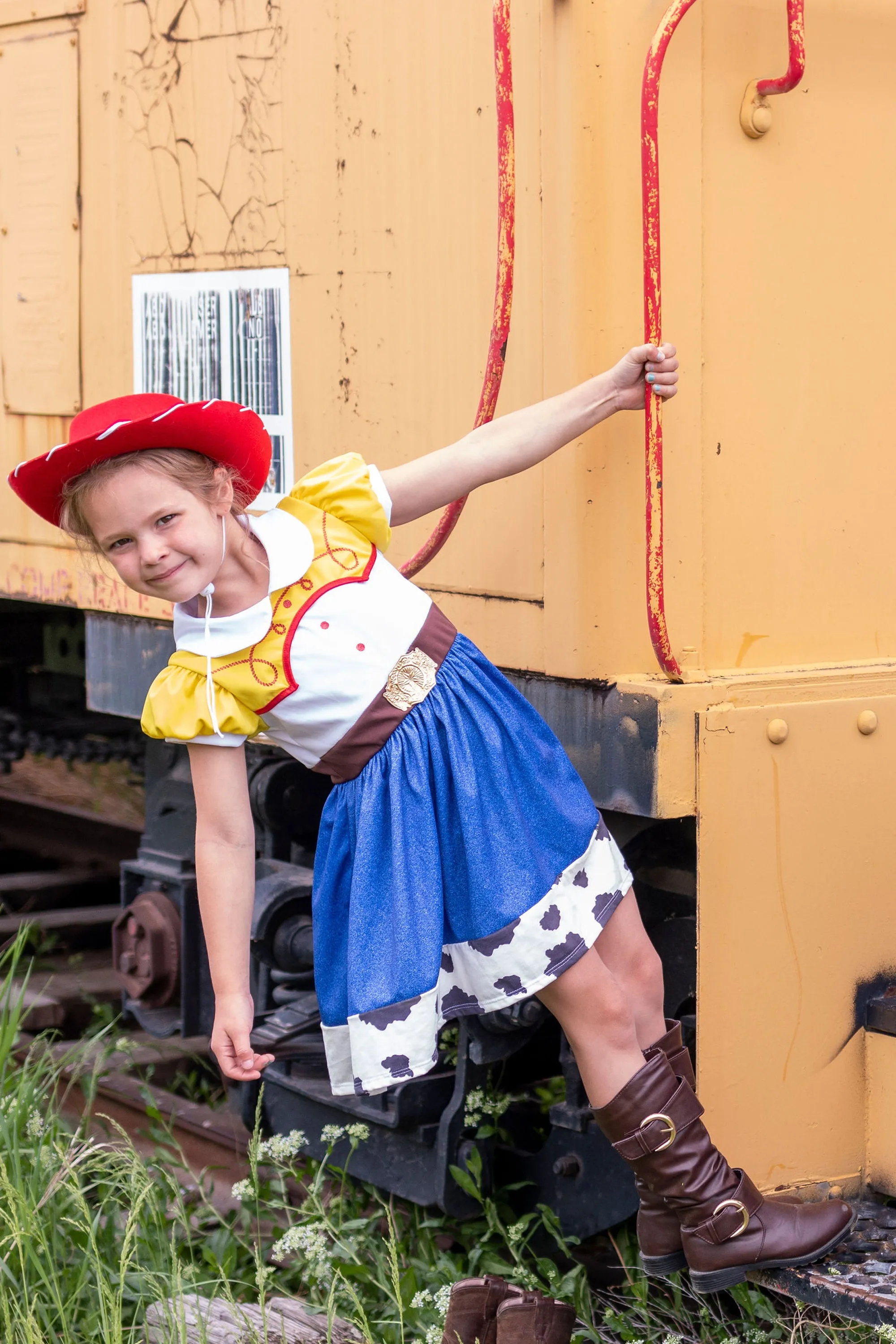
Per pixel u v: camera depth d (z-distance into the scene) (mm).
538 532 2561
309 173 3004
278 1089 3406
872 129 2664
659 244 2320
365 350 2914
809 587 2666
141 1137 3594
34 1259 2660
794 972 2553
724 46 2480
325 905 2297
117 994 4336
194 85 3283
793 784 2527
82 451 2006
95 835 5234
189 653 2195
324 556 2221
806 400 2631
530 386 2543
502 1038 2871
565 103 2406
